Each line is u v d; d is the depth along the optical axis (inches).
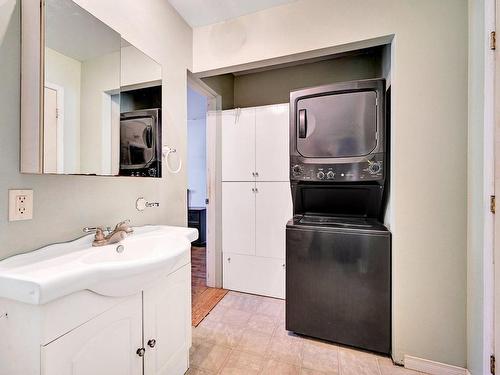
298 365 61.5
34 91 39.1
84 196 48.1
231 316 84.3
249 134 101.0
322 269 69.3
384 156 66.9
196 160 194.4
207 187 107.9
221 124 105.1
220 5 71.5
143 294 44.0
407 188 59.8
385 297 63.6
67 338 31.7
